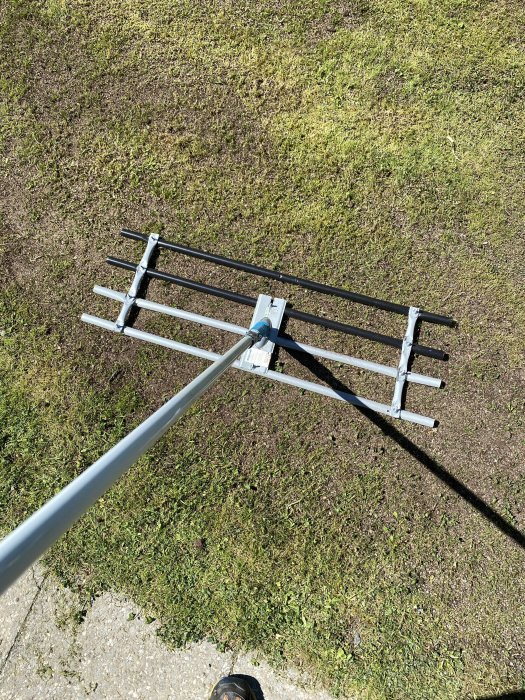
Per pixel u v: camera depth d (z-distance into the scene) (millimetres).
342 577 2463
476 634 2396
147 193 2793
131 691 2350
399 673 2355
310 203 2713
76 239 2811
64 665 2396
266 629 2400
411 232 2666
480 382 2570
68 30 2914
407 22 2795
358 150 2721
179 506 2557
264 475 2572
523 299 2594
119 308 2756
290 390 2621
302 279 2639
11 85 2906
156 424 1225
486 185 2664
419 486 2527
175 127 2809
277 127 2770
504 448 2529
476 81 2736
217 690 2258
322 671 2352
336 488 2545
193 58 2850
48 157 2859
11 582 755
